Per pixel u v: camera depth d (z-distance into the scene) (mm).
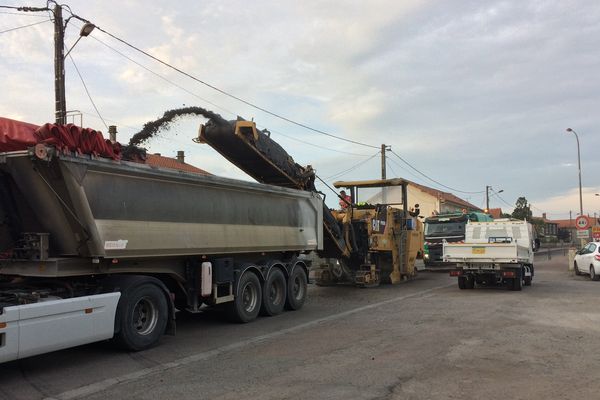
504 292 15117
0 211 7133
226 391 5703
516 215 81312
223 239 9570
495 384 5797
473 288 16312
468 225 19125
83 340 6703
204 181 9070
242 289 10172
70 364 6949
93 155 7062
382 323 9930
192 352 7660
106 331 7027
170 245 8297
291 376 6238
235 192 10031
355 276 16469
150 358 7297
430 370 6406
